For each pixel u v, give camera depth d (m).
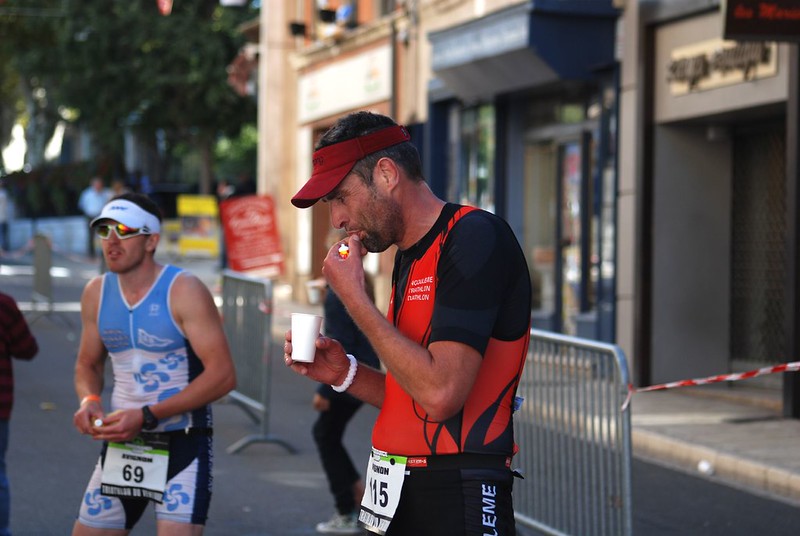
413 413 3.35
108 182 40.97
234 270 17.50
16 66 41.12
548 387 6.59
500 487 3.31
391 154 3.31
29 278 28.00
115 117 36.91
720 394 12.16
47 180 44.16
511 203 16.48
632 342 13.03
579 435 6.28
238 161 49.22
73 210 43.19
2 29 41.28
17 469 8.92
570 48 13.70
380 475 3.43
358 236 3.33
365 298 3.21
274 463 9.46
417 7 18.42
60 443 9.95
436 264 3.28
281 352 16.75
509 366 3.31
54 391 12.63
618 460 5.91
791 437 9.82
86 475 8.77
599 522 6.10
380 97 19.83
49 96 45.12
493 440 3.29
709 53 12.06
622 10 13.29
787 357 10.70
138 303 4.90
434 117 18.08
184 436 4.84
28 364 14.55
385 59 19.59
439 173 18.14
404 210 3.32
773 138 12.54
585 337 14.55
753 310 12.82
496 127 16.55
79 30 35.97
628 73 13.15
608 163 13.81
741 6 9.72
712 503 8.30
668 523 7.78
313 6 23.64
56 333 17.73
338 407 7.27
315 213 22.89
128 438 4.75
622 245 13.24
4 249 42.34
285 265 24.77
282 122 24.70
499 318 3.29
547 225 15.95
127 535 4.98
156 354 4.91
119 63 36.38
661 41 12.81
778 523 7.78
